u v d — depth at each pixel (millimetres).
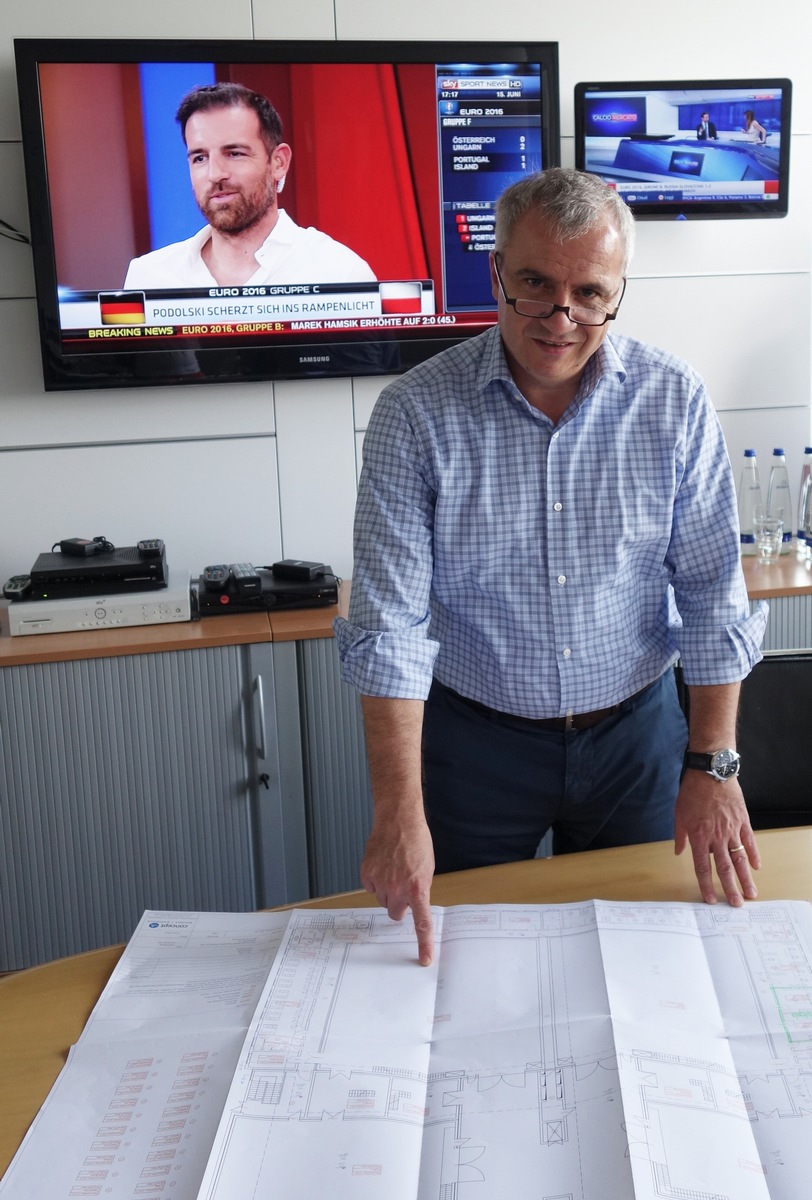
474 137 2844
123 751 2516
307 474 3006
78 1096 980
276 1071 989
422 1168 877
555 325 1288
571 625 1527
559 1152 885
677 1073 967
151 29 2738
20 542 2896
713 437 1506
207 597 2670
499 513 1472
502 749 1595
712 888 1259
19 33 2684
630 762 1613
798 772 1751
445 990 1108
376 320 2893
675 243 3109
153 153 2709
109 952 1231
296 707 2574
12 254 2762
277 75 2732
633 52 2986
